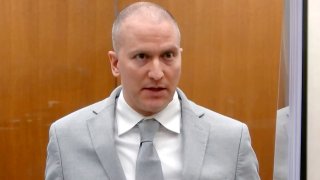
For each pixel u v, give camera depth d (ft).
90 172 3.99
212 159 4.05
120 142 4.11
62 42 8.77
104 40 8.78
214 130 4.18
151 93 3.78
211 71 8.77
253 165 4.17
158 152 4.06
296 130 3.23
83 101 8.87
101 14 8.76
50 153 4.23
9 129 8.91
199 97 8.83
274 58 8.62
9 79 8.79
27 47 8.75
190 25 8.72
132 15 3.73
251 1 8.58
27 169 9.09
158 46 3.63
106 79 8.85
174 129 4.12
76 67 8.82
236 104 8.79
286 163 3.41
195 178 3.92
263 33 8.61
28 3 8.68
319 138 3.15
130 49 3.68
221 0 8.64
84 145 4.10
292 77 3.25
